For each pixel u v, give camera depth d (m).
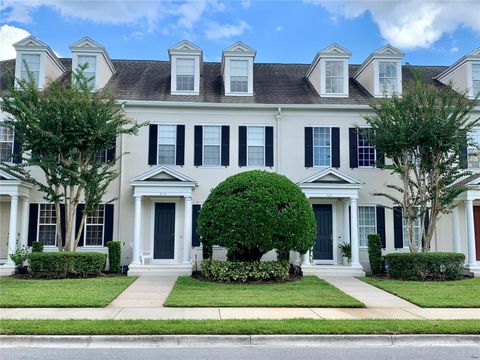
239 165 19.42
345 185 18.36
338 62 20.78
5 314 9.88
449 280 16.12
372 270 18.22
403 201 18.47
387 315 10.17
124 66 23.20
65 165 16.67
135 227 17.88
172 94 20.06
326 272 17.64
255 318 9.59
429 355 7.41
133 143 19.22
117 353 7.44
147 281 15.56
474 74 20.47
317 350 7.72
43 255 15.90
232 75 20.45
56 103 16.14
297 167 19.52
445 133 16.62
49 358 7.11
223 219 14.95
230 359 7.12
